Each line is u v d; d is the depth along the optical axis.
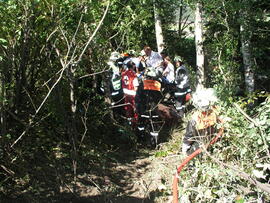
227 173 3.58
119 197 5.20
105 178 5.52
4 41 3.95
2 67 4.46
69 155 5.91
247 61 8.28
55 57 5.40
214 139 3.99
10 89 4.93
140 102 7.05
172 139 7.26
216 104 4.36
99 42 5.60
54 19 4.68
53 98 5.30
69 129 5.43
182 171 3.99
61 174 5.48
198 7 8.94
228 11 8.98
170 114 8.05
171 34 14.95
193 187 3.80
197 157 4.08
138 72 8.59
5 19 4.45
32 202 4.73
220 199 3.49
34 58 5.09
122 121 7.69
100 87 7.32
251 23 8.22
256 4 8.66
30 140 5.57
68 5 4.67
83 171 5.74
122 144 7.11
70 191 5.15
